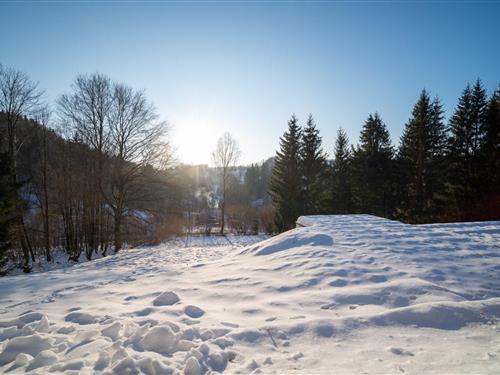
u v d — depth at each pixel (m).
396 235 7.86
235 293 4.55
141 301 4.45
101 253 19.30
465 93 21.38
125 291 5.14
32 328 3.25
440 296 3.79
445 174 21.66
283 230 27.02
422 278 4.56
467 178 20.20
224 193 32.72
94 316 3.66
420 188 22.22
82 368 2.39
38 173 19.48
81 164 17.58
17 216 15.64
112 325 3.13
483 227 9.09
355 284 4.45
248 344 2.82
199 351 2.62
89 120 17.44
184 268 7.27
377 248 6.48
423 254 5.92
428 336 2.86
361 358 2.51
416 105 23.20
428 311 3.21
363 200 27.50
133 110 17.92
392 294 3.90
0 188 14.35
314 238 7.64
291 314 3.53
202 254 12.52
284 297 4.16
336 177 30.34
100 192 17.61
